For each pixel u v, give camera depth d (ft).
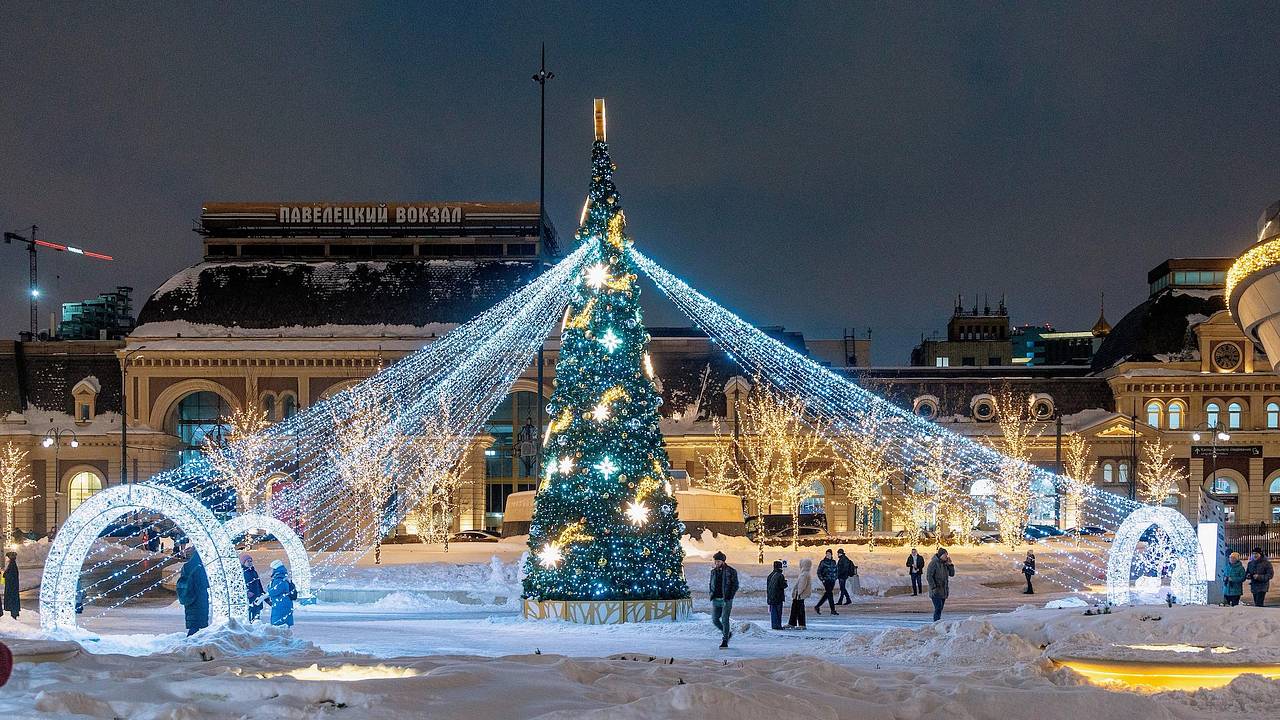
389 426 243.19
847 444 280.51
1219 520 106.01
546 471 100.17
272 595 88.94
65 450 296.30
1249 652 54.49
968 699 43.60
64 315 375.86
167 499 71.92
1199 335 297.94
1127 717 42.86
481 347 275.18
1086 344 490.49
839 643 71.51
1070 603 105.09
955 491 274.36
